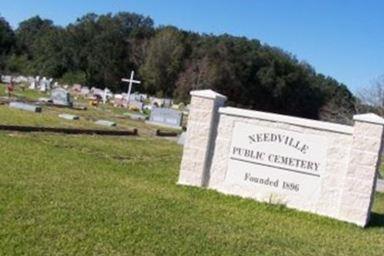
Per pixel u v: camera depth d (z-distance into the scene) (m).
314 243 8.13
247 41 98.00
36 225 6.61
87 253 5.92
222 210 9.53
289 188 10.67
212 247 6.91
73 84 77.56
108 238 6.57
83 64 90.19
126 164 13.78
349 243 8.52
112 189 9.68
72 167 11.34
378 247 8.55
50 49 90.88
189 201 9.87
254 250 7.12
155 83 88.44
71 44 89.75
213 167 11.33
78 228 6.78
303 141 10.56
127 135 22.59
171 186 11.19
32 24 109.94
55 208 7.55
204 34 100.25
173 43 88.88
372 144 10.05
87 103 43.53
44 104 32.69
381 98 39.94
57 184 9.24
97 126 23.45
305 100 97.56
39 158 11.70
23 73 89.56
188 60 90.00
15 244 5.81
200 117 11.40
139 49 91.44
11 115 21.98
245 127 11.06
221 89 89.06
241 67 91.12
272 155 10.82
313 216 10.16
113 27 93.12
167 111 30.86
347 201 10.18
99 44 89.62
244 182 11.04
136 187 10.34
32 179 9.30
